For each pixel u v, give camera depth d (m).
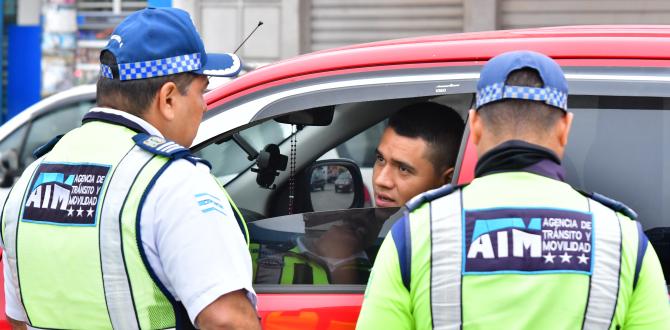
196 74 3.15
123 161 3.00
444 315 2.69
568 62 3.69
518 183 2.76
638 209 3.62
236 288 2.93
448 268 2.70
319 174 4.43
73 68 20.11
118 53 3.08
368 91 3.81
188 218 2.92
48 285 3.03
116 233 2.94
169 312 2.98
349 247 3.86
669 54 3.65
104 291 2.95
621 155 3.64
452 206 2.76
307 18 16.44
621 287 2.70
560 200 2.75
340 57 3.90
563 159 3.66
